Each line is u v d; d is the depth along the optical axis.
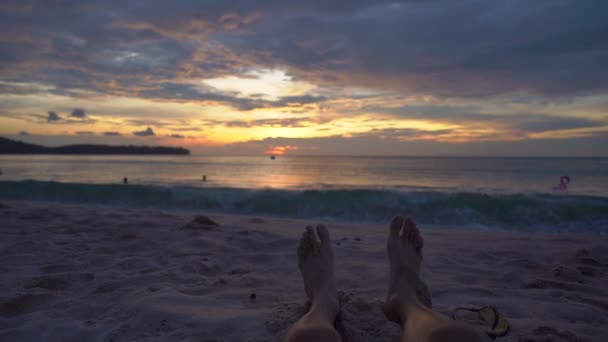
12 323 1.73
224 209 8.85
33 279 2.31
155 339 1.52
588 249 3.65
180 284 2.26
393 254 2.07
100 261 2.80
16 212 5.12
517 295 2.22
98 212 5.52
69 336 1.58
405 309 1.53
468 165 41.22
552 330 1.66
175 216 5.23
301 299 2.01
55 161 46.97
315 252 2.12
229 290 2.17
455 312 1.85
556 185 17.50
